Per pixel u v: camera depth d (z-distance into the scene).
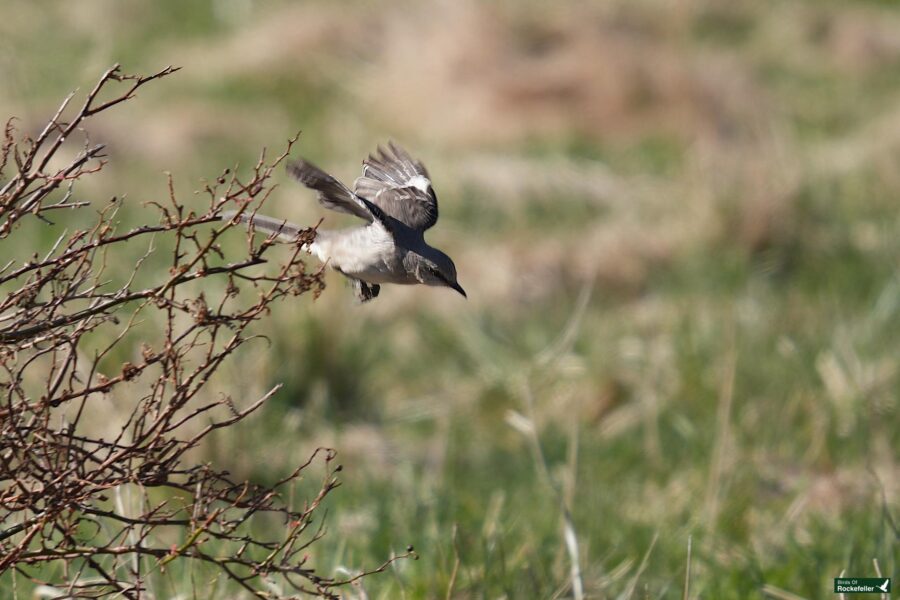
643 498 11.25
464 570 9.13
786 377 13.43
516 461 12.27
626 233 17.81
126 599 6.98
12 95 22.17
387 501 10.73
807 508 10.95
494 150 22.77
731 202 17.56
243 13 30.66
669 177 20.94
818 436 12.10
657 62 24.64
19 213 6.18
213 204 6.28
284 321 13.53
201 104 24.19
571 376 13.89
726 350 14.13
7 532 6.27
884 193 19.86
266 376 12.52
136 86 6.22
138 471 6.29
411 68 25.48
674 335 14.83
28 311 6.25
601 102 24.05
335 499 10.68
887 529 10.02
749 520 10.77
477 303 16.02
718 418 12.55
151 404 6.36
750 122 23.78
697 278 16.52
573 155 22.45
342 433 12.57
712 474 11.22
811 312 15.58
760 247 17.30
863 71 28.66
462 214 19.05
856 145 22.19
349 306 14.05
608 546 10.04
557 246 17.42
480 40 25.16
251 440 11.09
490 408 13.62
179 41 29.00
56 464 6.25
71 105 22.00
